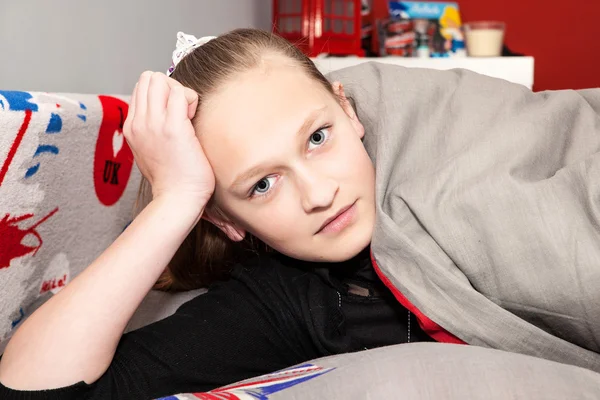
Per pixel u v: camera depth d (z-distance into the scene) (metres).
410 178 0.75
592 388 0.49
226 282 0.82
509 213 0.66
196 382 0.69
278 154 0.67
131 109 0.74
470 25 2.08
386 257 0.71
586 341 0.66
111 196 1.05
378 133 0.78
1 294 0.77
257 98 0.69
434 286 0.68
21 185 0.77
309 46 1.96
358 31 2.08
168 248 0.69
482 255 0.67
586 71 2.49
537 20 2.48
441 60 1.93
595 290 0.62
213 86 0.72
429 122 0.80
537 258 0.65
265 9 2.36
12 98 0.74
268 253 0.87
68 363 0.62
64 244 0.91
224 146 0.69
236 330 0.74
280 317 0.76
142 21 1.38
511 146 0.72
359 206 0.71
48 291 0.89
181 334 0.71
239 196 0.70
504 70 1.92
